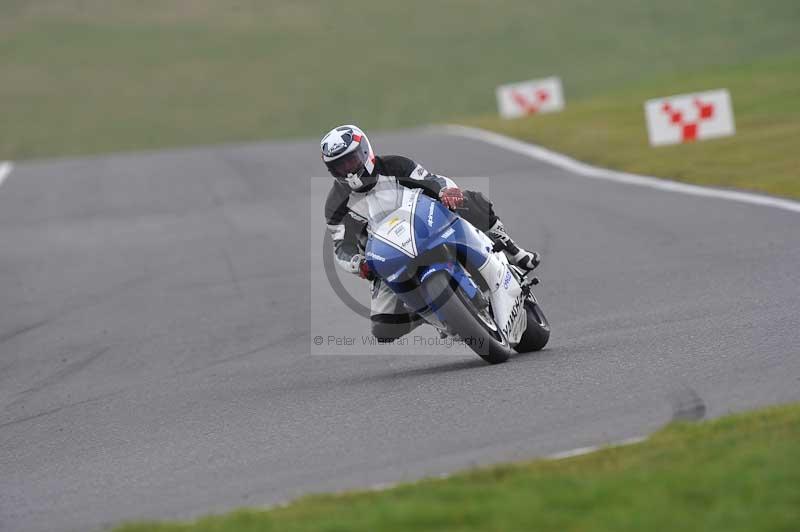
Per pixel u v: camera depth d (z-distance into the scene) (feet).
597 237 168.86
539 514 49.62
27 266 196.65
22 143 495.00
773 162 217.77
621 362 86.63
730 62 515.09
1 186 312.50
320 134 480.64
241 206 249.14
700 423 64.18
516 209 206.59
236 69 626.64
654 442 61.36
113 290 168.55
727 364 80.94
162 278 174.91
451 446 68.59
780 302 103.86
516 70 578.66
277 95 566.77
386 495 56.85
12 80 618.44
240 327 134.00
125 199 273.95
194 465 74.08
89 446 85.20
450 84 561.43
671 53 570.87
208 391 100.73
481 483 56.95
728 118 267.18
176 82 605.31
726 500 49.14
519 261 99.30
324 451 72.33
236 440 79.61
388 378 94.99
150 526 56.29
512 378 85.87
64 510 67.05
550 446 65.05
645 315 109.70
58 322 148.87
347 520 51.88
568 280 139.33
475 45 645.10
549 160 277.44
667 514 47.93
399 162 90.68
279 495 62.54
